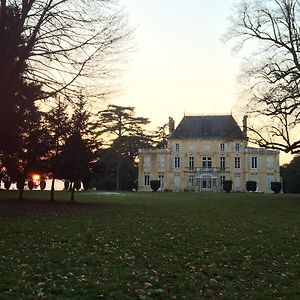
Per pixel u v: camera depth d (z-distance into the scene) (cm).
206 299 775
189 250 1221
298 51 3275
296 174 9119
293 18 3300
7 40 1723
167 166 9338
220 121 9444
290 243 1362
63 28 1739
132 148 9431
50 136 3073
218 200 3859
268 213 2467
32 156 3017
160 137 10425
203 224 1847
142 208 2767
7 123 2281
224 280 908
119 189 9106
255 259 1123
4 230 1471
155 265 1021
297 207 2948
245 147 9156
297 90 3145
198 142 9281
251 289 844
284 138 3434
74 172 3089
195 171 9219
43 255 1075
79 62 1766
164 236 1461
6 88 1855
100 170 3253
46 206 2708
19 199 3231
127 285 831
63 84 1798
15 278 845
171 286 845
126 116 8994
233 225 1828
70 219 1923
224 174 9144
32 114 2716
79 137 3116
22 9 1728
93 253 1127
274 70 3284
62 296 751
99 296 755
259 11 4122
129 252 1164
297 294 816
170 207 2900
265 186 9044
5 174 3272
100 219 1970
